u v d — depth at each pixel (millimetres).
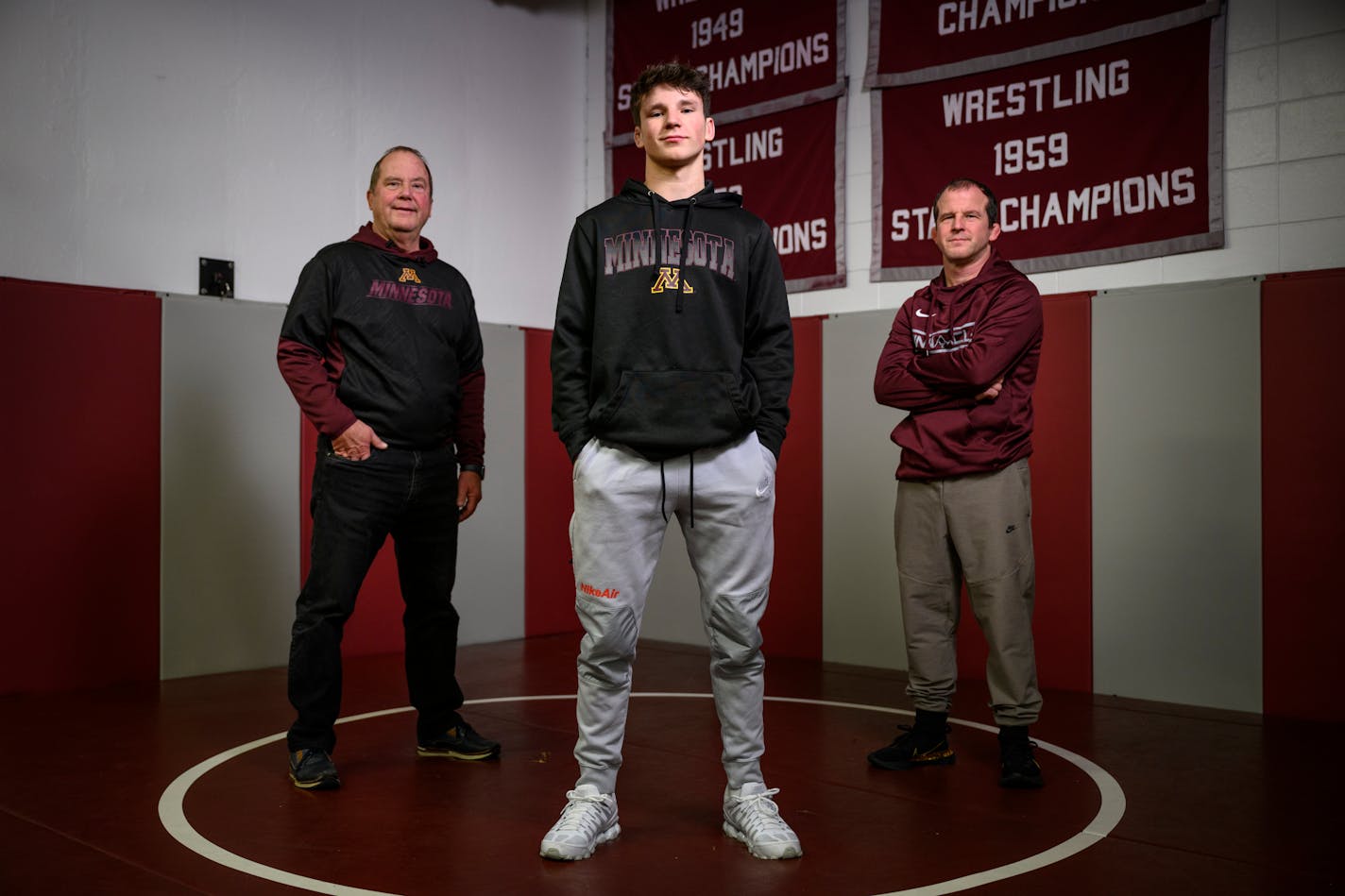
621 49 6090
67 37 4363
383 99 5367
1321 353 3791
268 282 4953
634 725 3609
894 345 3205
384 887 2139
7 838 2430
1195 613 4020
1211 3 4160
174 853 2340
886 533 4762
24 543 4117
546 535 5684
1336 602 3742
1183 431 4062
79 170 4395
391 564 5098
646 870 2238
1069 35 4516
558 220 6141
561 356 2363
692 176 2391
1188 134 4223
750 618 2344
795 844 2312
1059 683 4316
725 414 2268
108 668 4289
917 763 3088
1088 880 2182
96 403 4289
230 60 4836
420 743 3209
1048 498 4340
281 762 3117
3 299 4090
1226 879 2191
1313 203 3967
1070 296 4320
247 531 4645
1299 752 3285
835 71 5250
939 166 4895
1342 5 3908
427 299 3047
